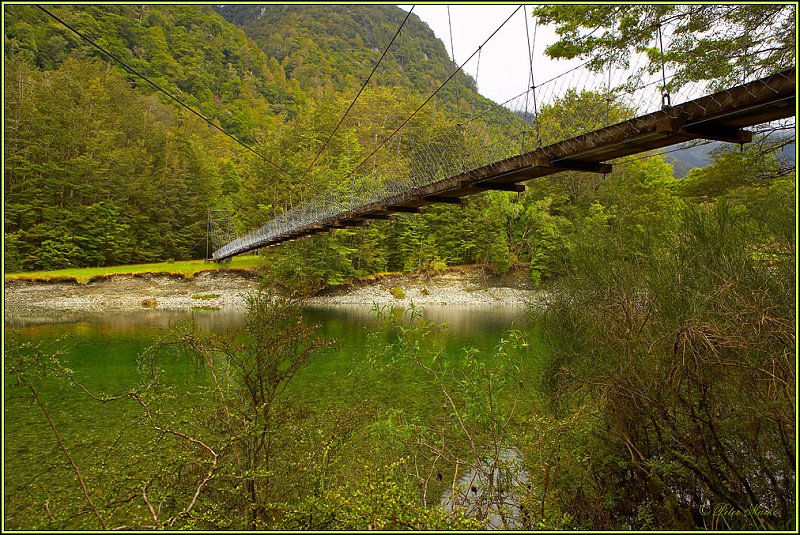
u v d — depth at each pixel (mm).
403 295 26344
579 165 4910
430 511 2580
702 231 3791
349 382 7617
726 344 2520
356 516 2504
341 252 25984
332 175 29703
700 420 2891
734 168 6086
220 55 75062
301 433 3441
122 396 3262
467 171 6172
